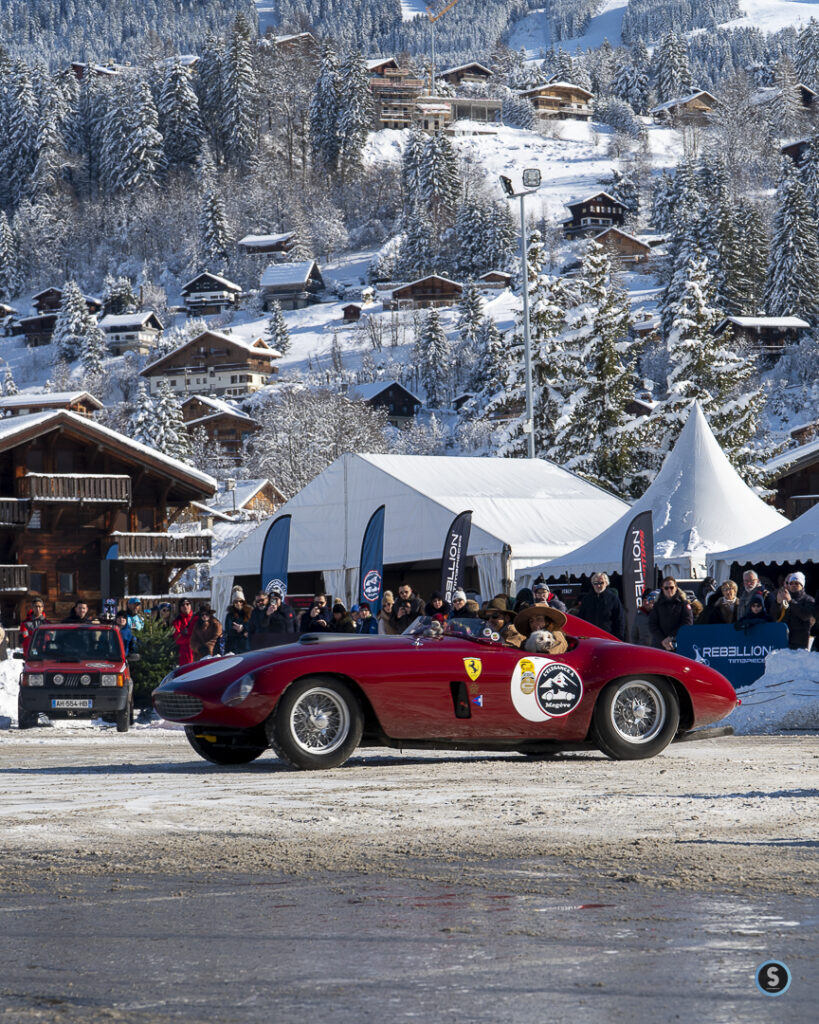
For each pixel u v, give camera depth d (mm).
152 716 23125
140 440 105250
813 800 8031
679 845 6336
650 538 24188
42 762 12227
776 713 16109
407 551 34438
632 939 4172
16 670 22547
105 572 45688
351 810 7723
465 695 10781
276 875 5590
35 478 51781
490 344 125812
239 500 83250
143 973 3781
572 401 55031
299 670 10430
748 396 54688
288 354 193875
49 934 4402
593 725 11227
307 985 3592
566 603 31406
